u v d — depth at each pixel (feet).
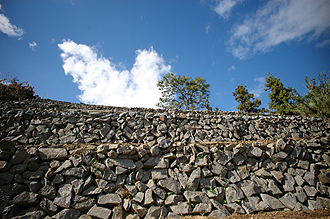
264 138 28.76
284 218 14.39
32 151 15.79
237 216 14.70
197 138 24.76
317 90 44.65
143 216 14.32
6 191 13.24
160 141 18.63
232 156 18.63
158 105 100.42
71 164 15.71
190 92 99.76
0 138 21.91
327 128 34.09
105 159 16.78
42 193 13.93
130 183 15.87
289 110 60.85
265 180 17.52
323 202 16.88
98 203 14.32
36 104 38.04
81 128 23.98
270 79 84.28
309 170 19.10
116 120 25.61
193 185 16.20
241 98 100.53
